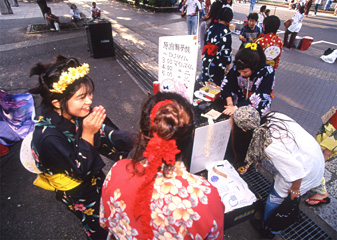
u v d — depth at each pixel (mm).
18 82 4918
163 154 774
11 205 2428
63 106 1305
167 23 9750
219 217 828
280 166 1581
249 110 1586
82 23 9617
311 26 10703
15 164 2920
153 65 5656
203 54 3373
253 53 1962
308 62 6336
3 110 3240
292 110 4148
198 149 1940
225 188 1912
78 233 2182
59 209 2396
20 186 2643
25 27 9086
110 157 1760
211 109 2104
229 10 3055
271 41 3588
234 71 2334
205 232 788
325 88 4934
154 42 7344
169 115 782
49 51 6648
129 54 6305
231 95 2412
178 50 1919
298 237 2107
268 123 1670
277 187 1797
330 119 2289
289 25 7117
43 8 8352
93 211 1635
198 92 2342
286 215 1806
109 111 4004
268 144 1566
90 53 6355
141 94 4523
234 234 2148
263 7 6652
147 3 12617
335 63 6316
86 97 1323
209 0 8867
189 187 810
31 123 3381
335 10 13672
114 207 903
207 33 3275
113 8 12945
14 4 13422
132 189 851
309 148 1644
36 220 2287
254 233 2158
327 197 2363
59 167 1346
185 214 779
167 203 793
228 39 3133
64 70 1245
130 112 3982
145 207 808
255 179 2594
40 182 1552
